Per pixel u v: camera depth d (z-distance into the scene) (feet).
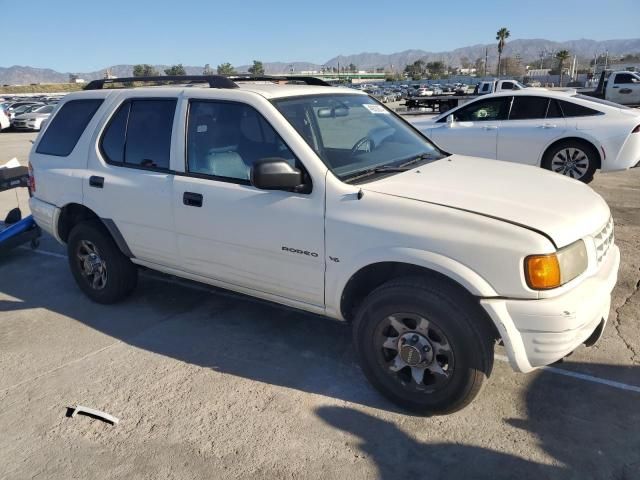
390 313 9.87
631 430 9.58
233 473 8.95
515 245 8.69
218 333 13.83
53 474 9.11
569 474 8.64
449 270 9.06
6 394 11.48
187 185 12.41
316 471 8.92
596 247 9.67
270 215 11.11
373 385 10.64
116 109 14.25
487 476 8.68
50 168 15.56
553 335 8.73
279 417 10.33
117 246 14.90
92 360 12.73
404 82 351.67
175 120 12.84
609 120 26.86
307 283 11.07
